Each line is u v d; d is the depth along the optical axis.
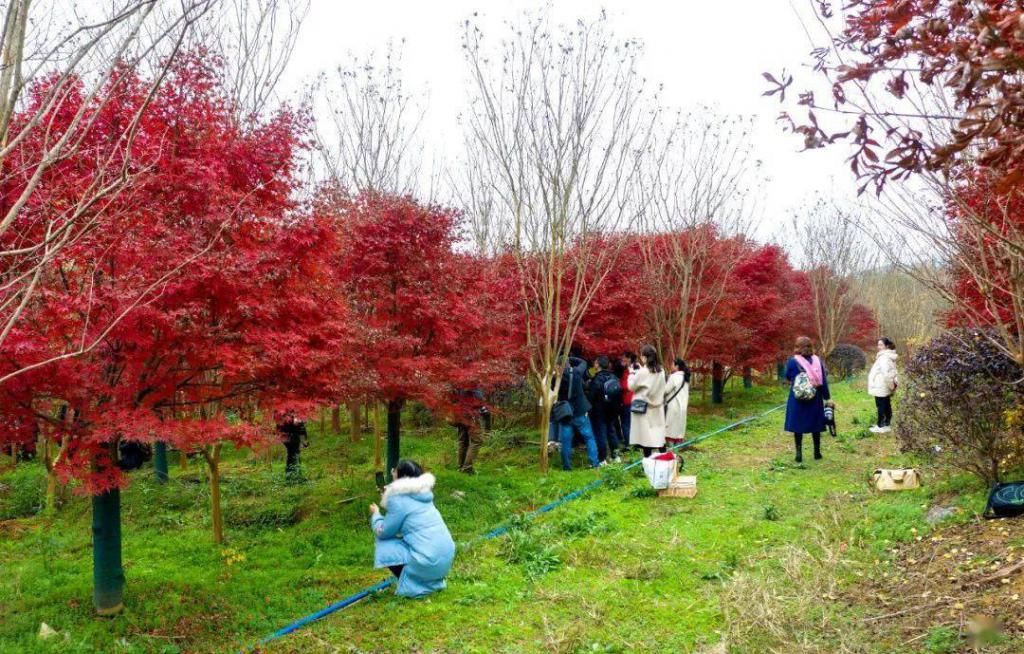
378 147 14.68
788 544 6.54
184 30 3.04
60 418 6.48
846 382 23.89
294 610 5.95
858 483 8.91
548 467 11.10
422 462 12.38
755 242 21.11
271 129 6.69
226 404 6.71
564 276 12.68
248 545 7.98
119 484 5.50
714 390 19.33
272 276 6.14
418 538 5.91
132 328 5.36
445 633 5.26
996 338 6.83
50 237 3.00
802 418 10.34
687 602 5.59
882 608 4.96
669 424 11.58
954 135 2.35
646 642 4.91
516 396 15.02
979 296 7.04
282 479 11.02
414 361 8.70
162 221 5.69
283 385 6.72
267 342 6.00
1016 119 2.38
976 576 5.06
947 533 6.14
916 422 7.84
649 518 7.88
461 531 7.96
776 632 4.67
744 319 18.73
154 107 5.81
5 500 10.41
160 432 5.34
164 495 10.30
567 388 10.93
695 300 15.41
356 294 8.94
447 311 9.24
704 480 9.61
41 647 5.25
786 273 23.84
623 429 12.70
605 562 6.53
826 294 25.28
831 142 2.69
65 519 9.49
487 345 10.30
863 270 26.84
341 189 10.59
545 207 10.55
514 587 6.06
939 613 4.66
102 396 5.72
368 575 6.75
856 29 2.86
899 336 24.02
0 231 2.68
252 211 6.18
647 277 14.59
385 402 9.78
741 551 6.63
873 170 2.65
